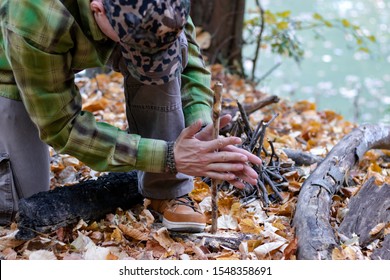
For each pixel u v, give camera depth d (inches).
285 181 127.2
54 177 130.2
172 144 96.9
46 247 103.0
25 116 107.1
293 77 353.7
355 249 102.1
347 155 129.7
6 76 104.8
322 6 412.2
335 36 395.2
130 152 96.7
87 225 108.1
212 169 95.6
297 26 235.9
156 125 105.0
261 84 242.7
